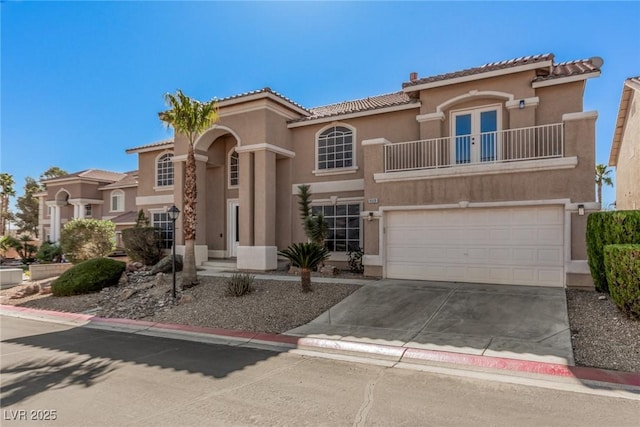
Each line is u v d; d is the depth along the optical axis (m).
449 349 7.40
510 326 8.48
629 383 5.78
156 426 4.69
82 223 20.00
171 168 21.89
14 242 29.25
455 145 14.05
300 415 4.93
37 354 7.89
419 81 14.35
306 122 17.08
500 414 4.91
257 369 6.74
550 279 11.34
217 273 15.86
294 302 11.14
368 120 16.09
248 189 16.48
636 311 7.76
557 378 6.11
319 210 16.95
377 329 8.88
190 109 13.63
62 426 4.75
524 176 11.62
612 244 8.89
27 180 55.16
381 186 13.68
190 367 6.90
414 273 13.20
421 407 5.13
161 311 11.50
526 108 12.85
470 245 12.43
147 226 20.84
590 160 10.88
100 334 9.70
